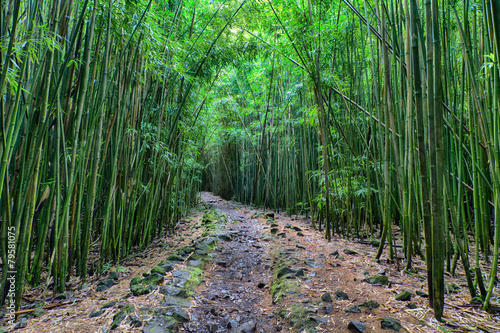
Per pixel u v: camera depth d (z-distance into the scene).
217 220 4.31
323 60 3.08
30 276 1.76
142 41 2.07
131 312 1.39
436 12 1.28
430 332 1.20
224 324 1.44
